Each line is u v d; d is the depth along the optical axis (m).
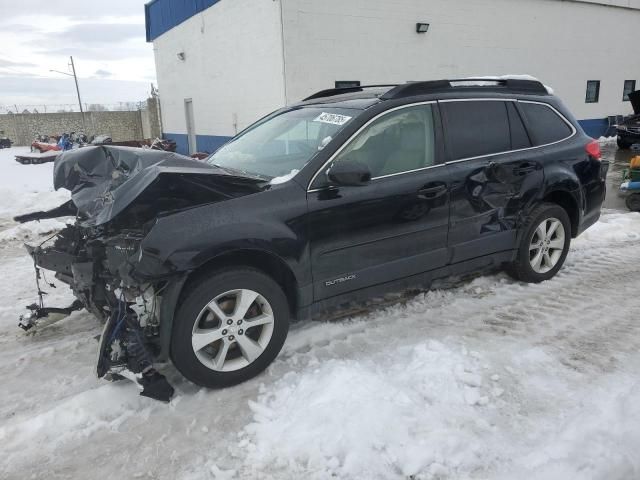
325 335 3.90
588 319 4.14
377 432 2.68
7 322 4.43
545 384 3.21
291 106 4.67
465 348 3.60
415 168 3.92
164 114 21.55
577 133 5.12
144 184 3.01
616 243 6.31
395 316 4.24
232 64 14.54
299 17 12.02
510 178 4.42
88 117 38.41
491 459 2.56
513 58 16.70
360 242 3.63
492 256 4.51
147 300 3.10
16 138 40.06
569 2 17.92
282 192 3.35
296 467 2.56
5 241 7.31
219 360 3.20
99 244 3.34
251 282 3.23
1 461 2.69
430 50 14.38
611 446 2.57
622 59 20.89
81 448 2.78
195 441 2.80
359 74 13.16
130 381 3.33
